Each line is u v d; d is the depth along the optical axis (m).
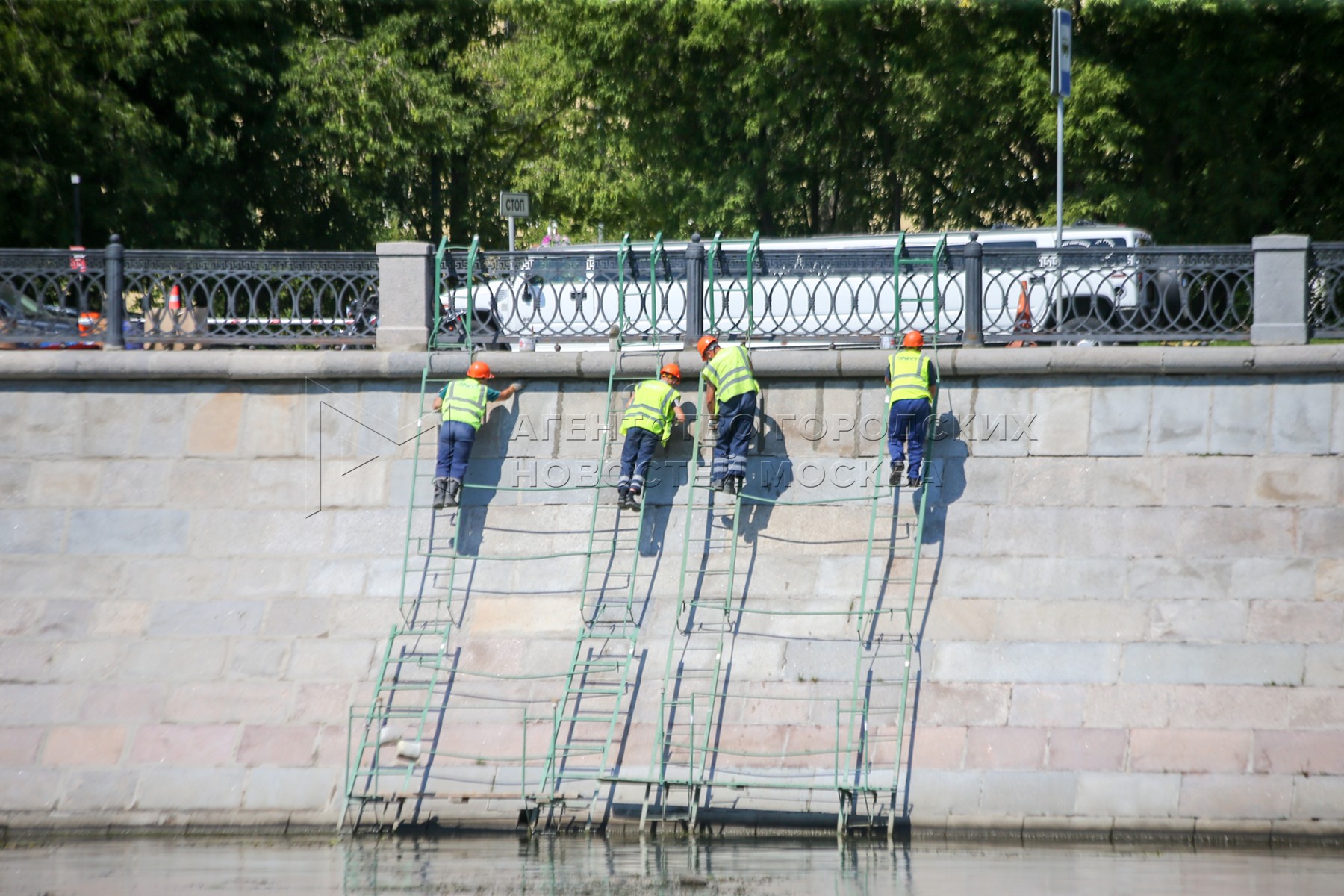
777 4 84.25
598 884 37.53
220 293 50.69
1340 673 43.41
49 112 78.25
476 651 46.78
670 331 49.62
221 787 44.94
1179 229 82.56
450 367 49.28
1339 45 77.38
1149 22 76.44
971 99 82.94
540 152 112.94
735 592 46.94
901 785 43.38
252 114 91.62
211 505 49.19
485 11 99.19
